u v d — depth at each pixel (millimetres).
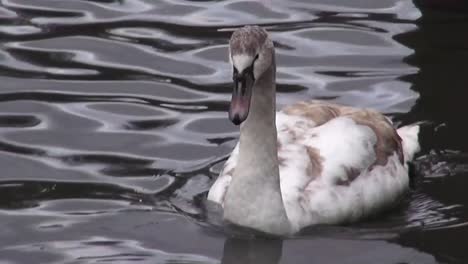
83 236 13828
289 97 17156
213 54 18484
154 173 15312
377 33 19156
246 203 13758
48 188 14930
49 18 19703
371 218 14352
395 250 13555
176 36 19062
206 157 15711
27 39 18953
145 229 13969
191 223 14047
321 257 13367
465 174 15312
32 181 15078
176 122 16562
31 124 16469
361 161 14453
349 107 15438
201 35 19094
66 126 16422
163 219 14172
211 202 14367
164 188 14945
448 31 19250
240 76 12719
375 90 17422
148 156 15711
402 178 14914
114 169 15391
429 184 15109
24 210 14414
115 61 18281
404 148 15500
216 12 19906
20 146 15898
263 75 13391
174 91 17375
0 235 13828
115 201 14633
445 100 17141
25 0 20406
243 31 12930
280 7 20109
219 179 14570
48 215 14305
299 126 14734
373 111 15398
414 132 15820
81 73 17891
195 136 16203
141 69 18031
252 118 13617
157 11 19969
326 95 17250
